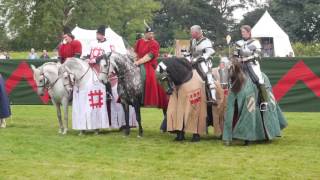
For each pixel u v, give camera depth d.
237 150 10.43
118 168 8.81
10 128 13.72
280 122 11.61
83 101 12.38
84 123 12.36
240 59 10.95
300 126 14.22
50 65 12.66
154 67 12.13
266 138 11.12
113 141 11.53
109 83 12.62
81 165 9.03
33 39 48.38
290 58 14.92
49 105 18.73
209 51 11.39
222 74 11.42
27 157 9.70
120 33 57.03
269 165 9.02
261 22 36.56
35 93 16.89
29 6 47.19
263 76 11.24
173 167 8.88
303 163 9.18
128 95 11.98
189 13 78.44
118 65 11.83
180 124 11.30
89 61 12.57
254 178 8.13
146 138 12.01
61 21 46.47
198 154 10.02
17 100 16.97
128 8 55.91
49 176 8.24
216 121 11.66
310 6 61.53
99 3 48.00
